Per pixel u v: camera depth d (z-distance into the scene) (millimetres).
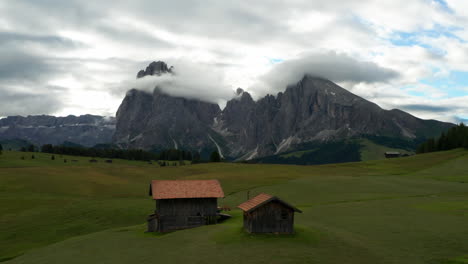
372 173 127688
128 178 133375
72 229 60469
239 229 44375
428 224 45344
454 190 82250
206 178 122125
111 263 35125
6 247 51438
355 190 85625
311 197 79438
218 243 38375
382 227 44219
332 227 44875
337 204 67125
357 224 46500
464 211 54000
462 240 37406
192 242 40469
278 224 40844
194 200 57062
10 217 67500
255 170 148000
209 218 56750
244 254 33312
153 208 76250
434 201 65875
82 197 92438
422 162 148500
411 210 56469
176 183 59438
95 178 126000
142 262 34062
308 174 127688
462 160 139000
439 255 32719
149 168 163250
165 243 41875
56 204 79125
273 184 101875
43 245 51906
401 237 39062
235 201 82125
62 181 114125
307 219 51688
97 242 46750
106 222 65000
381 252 33688
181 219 56000
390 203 65188
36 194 92625
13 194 90812
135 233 53094
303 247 35188
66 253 41781
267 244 36406
